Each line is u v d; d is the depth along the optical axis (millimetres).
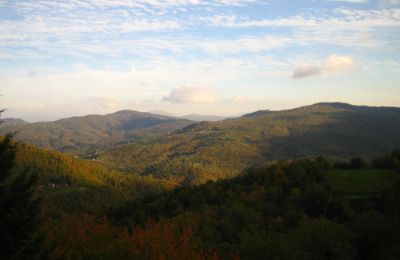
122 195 166875
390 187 76250
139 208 94500
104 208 108812
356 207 70500
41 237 27281
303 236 52969
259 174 99875
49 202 131250
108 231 53188
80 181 179500
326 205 72000
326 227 54438
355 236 53000
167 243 49094
